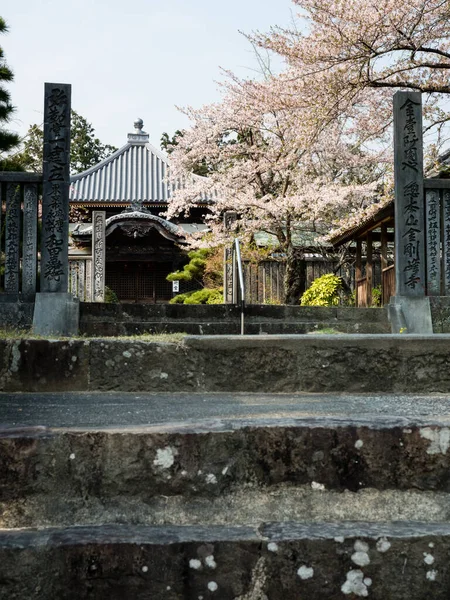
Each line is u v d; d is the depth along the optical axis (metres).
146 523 2.09
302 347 3.47
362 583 1.88
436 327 6.61
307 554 1.89
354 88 11.44
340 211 18.91
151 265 30.97
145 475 2.12
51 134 6.18
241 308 7.47
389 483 2.17
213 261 20.55
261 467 2.16
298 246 19.06
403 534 1.92
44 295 6.01
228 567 1.87
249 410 2.80
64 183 6.15
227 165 20.72
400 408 2.87
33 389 3.41
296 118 12.77
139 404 2.99
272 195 18.73
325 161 19.56
